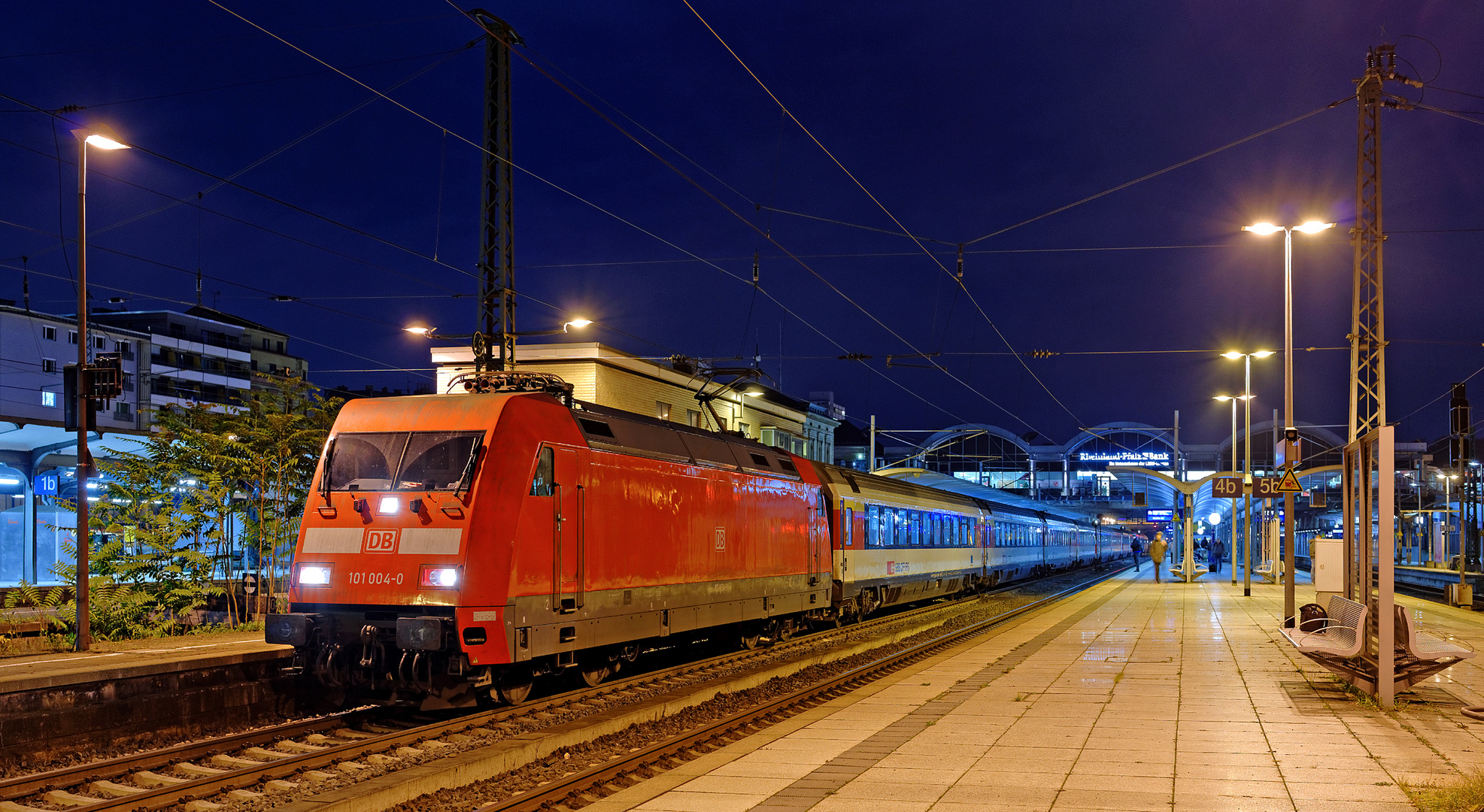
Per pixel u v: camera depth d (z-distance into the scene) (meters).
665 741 10.74
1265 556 52.78
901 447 99.06
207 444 21.72
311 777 9.86
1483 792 7.75
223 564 21.98
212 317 78.00
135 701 11.81
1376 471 12.51
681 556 16.53
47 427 27.98
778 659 17.55
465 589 12.04
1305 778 8.73
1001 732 11.05
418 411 13.34
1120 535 90.88
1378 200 20.75
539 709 13.32
